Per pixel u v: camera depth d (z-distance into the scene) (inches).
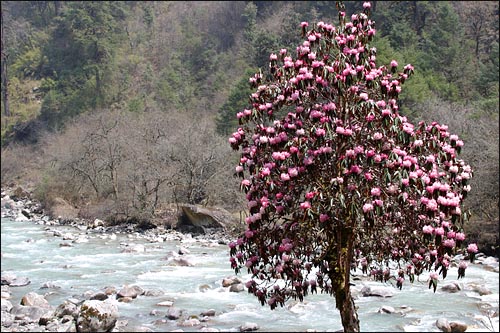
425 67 2078.0
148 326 593.0
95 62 3257.9
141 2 4594.0
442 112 1430.9
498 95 1716.3
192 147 1491.1
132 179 1437.0
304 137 287.4
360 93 289.1
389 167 269.4
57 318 620.1
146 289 739.4
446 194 266.8
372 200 271.1
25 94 3651.6
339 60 293.9
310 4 3142.2
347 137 272.5
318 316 620.7
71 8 3644.2
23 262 954.7
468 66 2226.9
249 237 292.0
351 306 300.4
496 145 1071.0
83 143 1790.1
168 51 3713.1
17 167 2625.5
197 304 679.7
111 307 579.5
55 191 1768.0
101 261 959.0
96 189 1644.9
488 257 908.6
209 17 3941.9
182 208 1302.9
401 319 599.8
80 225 1439.5
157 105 2856.8
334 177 278.8
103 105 3043.8
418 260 302.8
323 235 308.5
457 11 2874.0
